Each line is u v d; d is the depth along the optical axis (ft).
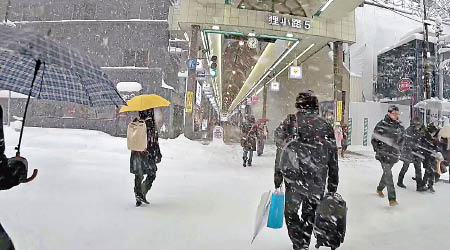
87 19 77.15
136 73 73.46
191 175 28.14
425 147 23.93
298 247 10.80
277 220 11.84
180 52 76.23
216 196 20.13
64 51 6.07
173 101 75.41
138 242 11.57
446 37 82.02
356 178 29.50
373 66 121.80
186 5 55.57
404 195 22.29
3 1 77.92
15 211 14.89
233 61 93.86
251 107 113.60
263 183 25.34
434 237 13.05
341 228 10.73
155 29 75.20
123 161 34.37
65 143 42.55
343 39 59.88
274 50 74.28
